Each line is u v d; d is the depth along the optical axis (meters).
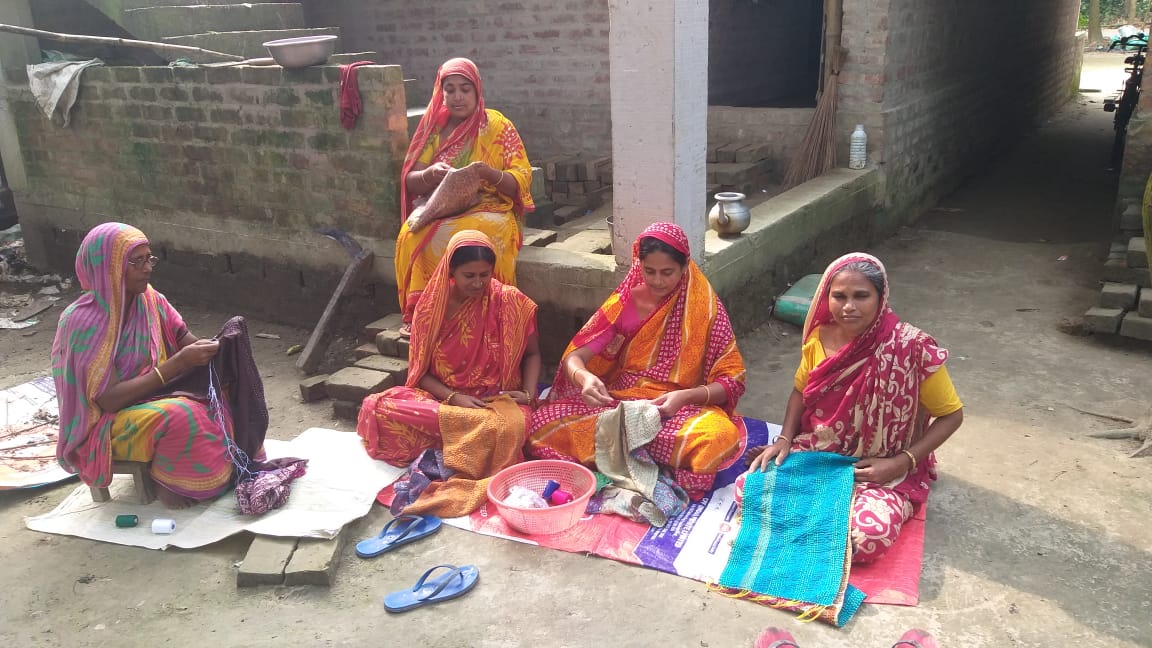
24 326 6.12
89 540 3.50
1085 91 17.98
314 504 3.58
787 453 3.54
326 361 5.31
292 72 5.26
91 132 6.45
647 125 4.10
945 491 3.67
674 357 3.83
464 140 4.65
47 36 5.96
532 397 4.04
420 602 3.04
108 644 2.92
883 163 7.26
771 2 10.45
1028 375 4.80
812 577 3.03
